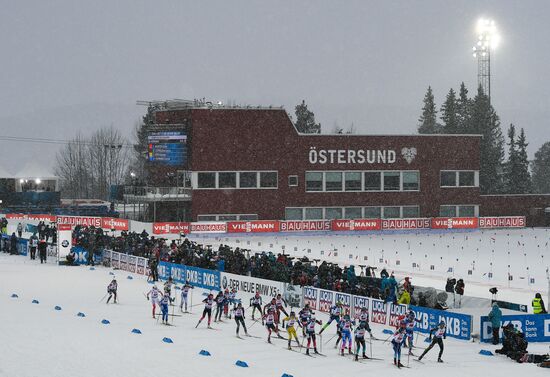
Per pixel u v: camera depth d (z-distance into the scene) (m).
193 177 127.44
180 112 129.25
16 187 152.88
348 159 134.12
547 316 49.75
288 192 131.88
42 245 84.62
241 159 129.38
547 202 143.88
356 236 124.19
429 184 137.88
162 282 72.88
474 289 69.62
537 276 79.00
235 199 129.38
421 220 131.38
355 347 46.34
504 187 193.38
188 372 35.00
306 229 125.44
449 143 138.75
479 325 48.75
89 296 62.03
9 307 53.66
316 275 62.34
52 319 49.06
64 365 34.47
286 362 40.75
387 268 84.94
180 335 46.97
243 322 48.34
